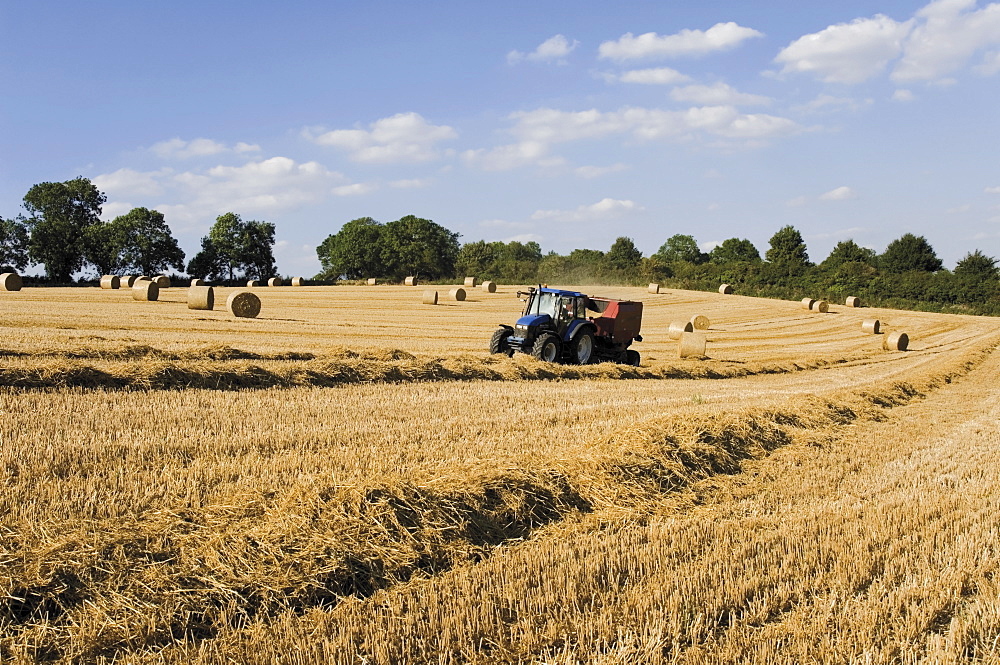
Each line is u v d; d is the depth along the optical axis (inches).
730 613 199.5
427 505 257.9
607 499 299.7
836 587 216.1
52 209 3201.3
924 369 970.7
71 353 548.4
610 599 203.6
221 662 172.2
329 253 4333.2
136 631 182.7
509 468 301.7
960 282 2593.5
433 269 4192.9
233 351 631.2
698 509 300.7
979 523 280.4
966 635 189.9
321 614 195.0
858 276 2849.4
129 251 3235.7
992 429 511.5
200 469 296.0
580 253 4338.1
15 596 189.0
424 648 177.6
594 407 507.2
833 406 543.8
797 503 311.0
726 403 548.7
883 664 176.6
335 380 564.4
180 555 217.3
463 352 837.8
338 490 259.6
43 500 250.7
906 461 396.5
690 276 3287.4
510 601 201.8
